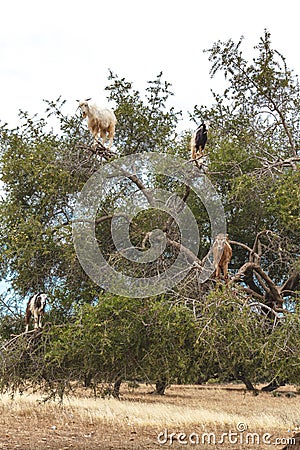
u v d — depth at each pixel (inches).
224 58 1346.0
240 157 1453.0
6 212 1349.7
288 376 1016.2
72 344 1039.0
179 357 1026.7
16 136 1395.2
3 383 1118.4
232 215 1542.8
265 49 1336.1
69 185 1277.1
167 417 1136.2
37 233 1242.6
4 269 1328.7
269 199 1321.4
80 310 1072.8
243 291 1135.6
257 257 1300.4
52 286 1301.7
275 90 1354.6
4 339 1263.5
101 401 1341.0
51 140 1389.0
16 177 1368.1
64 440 920.3
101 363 1062.4
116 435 975.0
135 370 1080.8
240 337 967.6
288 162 1279.5
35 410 1197.7
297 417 1200.2
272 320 1032.8
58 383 1119.6
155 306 1007.0
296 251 1423.5
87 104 1222.9
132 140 1601.9
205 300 1023.6
